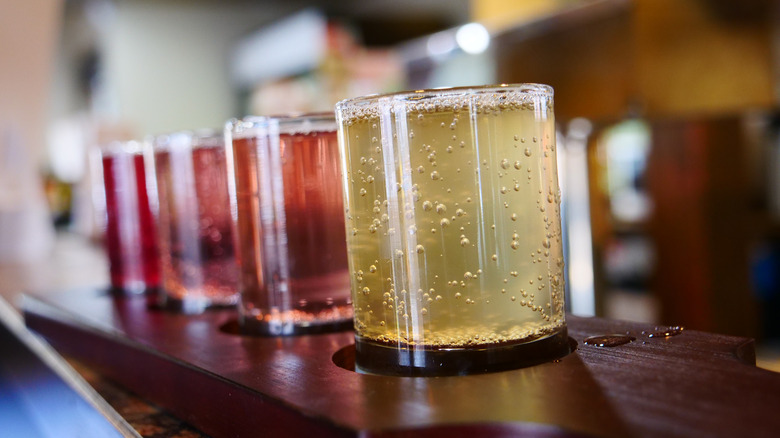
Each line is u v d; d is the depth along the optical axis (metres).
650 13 0.92
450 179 0.23
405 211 0.23
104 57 2.71
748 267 1.15
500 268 0.23
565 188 1.02
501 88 0.23
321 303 0.30
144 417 0.28
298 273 0.30
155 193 0.39
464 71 1.18
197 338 0.31
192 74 2.58
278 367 0.25
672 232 1.16
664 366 0.22
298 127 0.30
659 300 1.18
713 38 0.97
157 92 2.53
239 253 0.32
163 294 0.39
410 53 1.31
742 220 1.15
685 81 0.96
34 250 0.90
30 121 0.93
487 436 0.18
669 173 1.15
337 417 0.19
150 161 0.40
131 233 0.44
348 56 2.09
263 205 0.30
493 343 0.23
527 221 0.23
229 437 0.24
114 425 0.28
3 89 0.92
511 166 0.23
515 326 0.23
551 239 0.24
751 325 1.16
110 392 0.32
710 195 1.13
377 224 0.24
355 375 0.23
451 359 0.22
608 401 0.19
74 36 2.88
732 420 0.17
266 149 0.30
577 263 1.01
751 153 1.14
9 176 0.90
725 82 0.99
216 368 0.25
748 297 1.16
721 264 1.15
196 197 0.37
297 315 0.30
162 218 0.39
